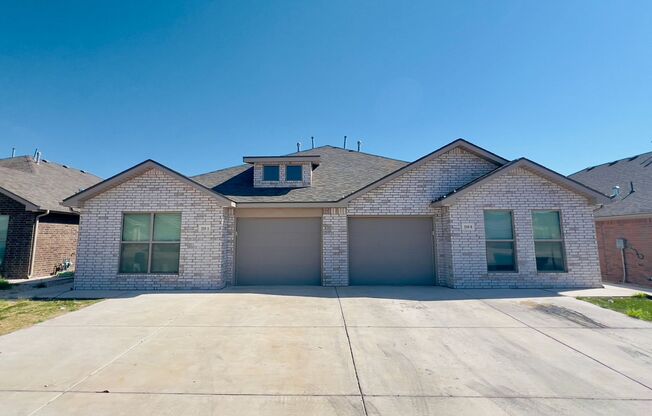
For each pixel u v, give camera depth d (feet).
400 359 16.31
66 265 50.49
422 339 19.08
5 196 45.73
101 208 34.96
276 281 37.19
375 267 37.58
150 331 20.36
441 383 13.89
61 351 17.12
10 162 60.23
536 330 20.68
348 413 11.68
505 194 35.19
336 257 36.70
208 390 13.23
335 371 14.97
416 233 38.06
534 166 34.65
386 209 37.60
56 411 11.62
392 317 23.39
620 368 15.37
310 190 40.06
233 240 36.86
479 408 12.00
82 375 14.42
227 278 36.27
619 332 20.35
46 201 47.44
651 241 38.99
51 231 48.24
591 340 18.99
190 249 34.71
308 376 14.47
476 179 35.91
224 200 34.78
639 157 54.08
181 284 34.24
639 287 36.06
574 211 35.04
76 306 26.63
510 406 12.14
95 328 20.93
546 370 15.16
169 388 13.35
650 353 17.15
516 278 34.24
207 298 29.53
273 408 11.97
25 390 13.09
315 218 37.91
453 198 34.50
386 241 37.93
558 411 11.82
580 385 13.75
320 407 12.05
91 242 34.55
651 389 13.42
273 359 16.26
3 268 44.29
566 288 33.65
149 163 34.71
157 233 35.17
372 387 13.53
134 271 34.68
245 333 20.03
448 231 35.40
